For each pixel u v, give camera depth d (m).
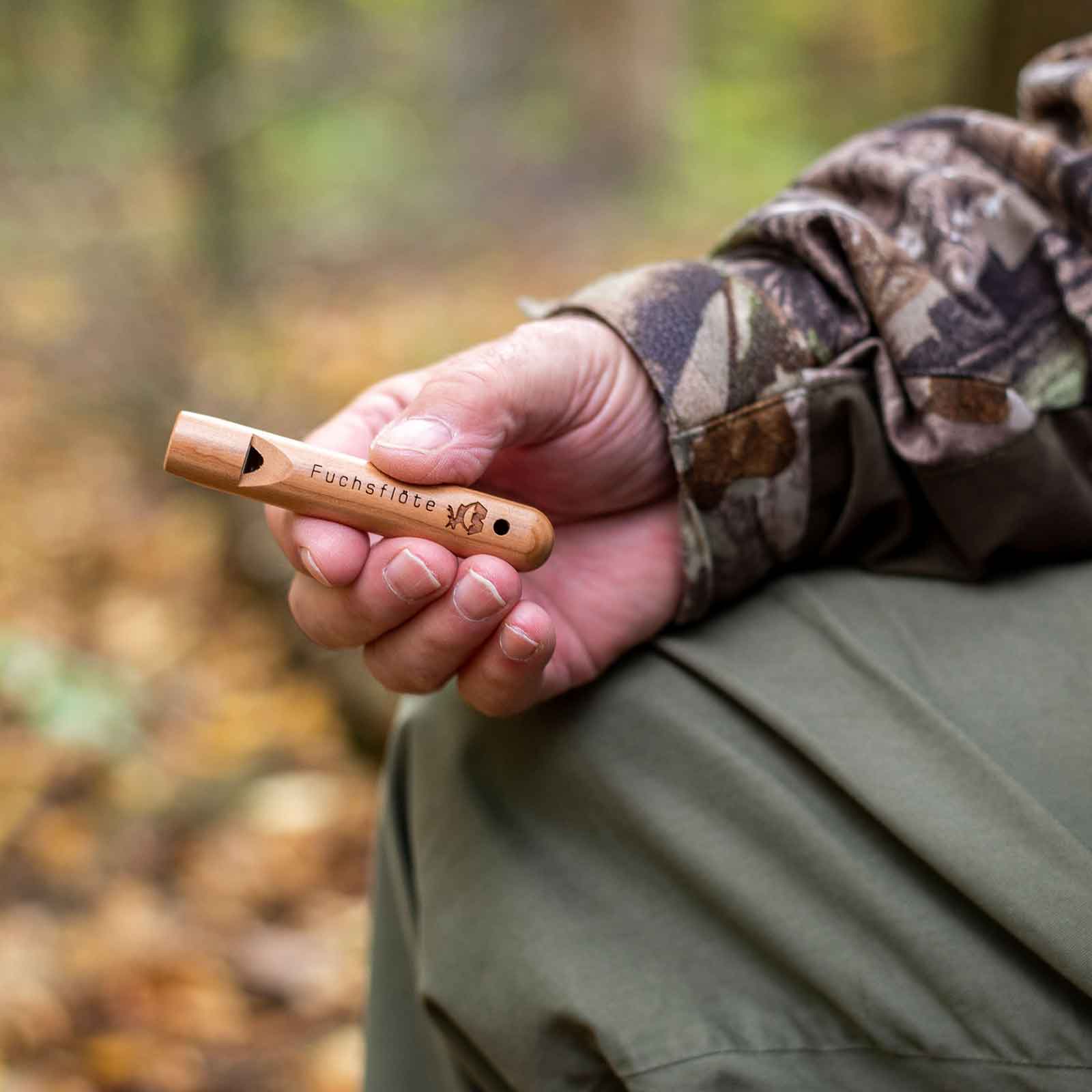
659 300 0.72
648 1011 0.66
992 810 0.62
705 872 0.67
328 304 4.69
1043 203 0.75
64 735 1.97
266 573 2.70
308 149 5.68
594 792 0.73
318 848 2.00
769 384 0.72
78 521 3.11
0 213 3.75
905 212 0.77
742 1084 0.63
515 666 0.66
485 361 0.66
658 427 0.73
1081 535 0.74
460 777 0.79
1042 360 0.73
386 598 0.64
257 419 3.41
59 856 1.86
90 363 3.53
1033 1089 0.58
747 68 7.34
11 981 1.59
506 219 5.75
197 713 2.35
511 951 0.71
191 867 1.90
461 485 0.66
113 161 3.86
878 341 0.73
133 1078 1.51
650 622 0.76
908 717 0.66
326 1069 1.56
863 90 7.16
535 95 6.20
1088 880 0.58
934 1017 0.60
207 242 4.02
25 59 3.92
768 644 0.74
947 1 6.35
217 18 4.05
